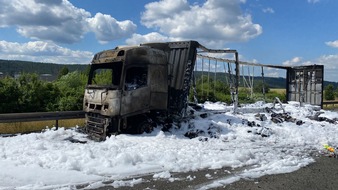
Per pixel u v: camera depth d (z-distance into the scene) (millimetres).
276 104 19156
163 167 7172
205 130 11938
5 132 11891
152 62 11195
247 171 7180
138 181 6156
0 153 7602
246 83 20516
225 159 8055
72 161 6746
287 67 21922
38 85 17875
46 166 6652
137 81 11414
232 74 16188
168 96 12484
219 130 12055
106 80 11812
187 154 8328
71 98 17828
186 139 10789
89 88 11633
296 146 10516
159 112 11945
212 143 10359
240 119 13469
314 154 9398
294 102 20531
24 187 5465
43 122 13328
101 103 10742
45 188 5500
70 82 21234
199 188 5891
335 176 7043
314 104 20750
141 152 8234
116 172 6625
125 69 10430
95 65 12109
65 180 5945
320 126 14508
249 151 8609
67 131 11398
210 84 23156
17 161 6750
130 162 7199
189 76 12398
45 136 10492
